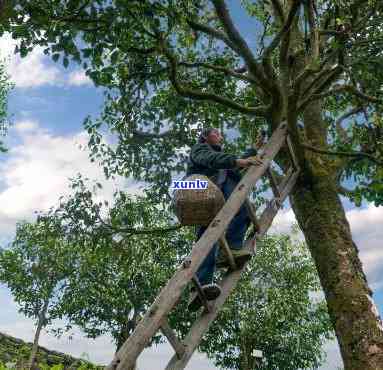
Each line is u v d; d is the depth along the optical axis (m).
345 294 6.12
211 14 9.38
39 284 27.55
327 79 6.42
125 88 8.50
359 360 5.71
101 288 26.41
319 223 6.65
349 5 5.95
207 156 4.54
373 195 7.17
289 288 27.12
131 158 10.09
